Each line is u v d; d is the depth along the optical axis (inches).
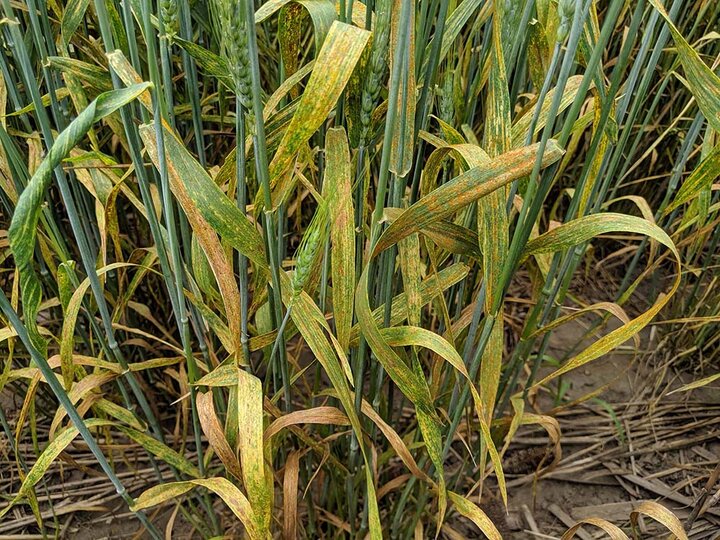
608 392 29.6
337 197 12.6
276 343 14.7
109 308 24.0
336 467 20.3
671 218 25.5
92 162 16.9
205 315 16.1
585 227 13.6
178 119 21.5
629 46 12.7
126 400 18.2
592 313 33.7
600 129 14.2
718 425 27.7
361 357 15.4
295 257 19.6
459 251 14.9
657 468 26.4
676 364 30.0
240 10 10.1
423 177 15.3
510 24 12.6
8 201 19.9
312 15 12.2
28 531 23.8
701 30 30.1
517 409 19.3
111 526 24.0
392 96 11.1
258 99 11.0
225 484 15.1
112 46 12.2
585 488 25.9
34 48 17.7
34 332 12.9
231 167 14.8
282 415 16.7
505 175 12.2
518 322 30.9
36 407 25.1
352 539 21.0
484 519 16.4
